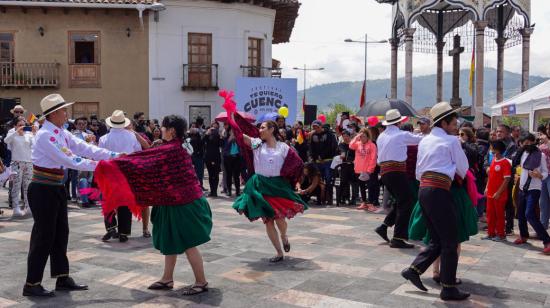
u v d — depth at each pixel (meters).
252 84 19.50
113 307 4.84
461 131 9.07
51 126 5.12
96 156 5.31
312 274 5.96
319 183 12.09
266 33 24.81
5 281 5.66
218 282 5.63
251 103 19.53
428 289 5.43
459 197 5.44
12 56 22.33
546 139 7.80
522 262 6.69
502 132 8.80
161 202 5.04
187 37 23.02
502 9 24.52
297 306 4.88
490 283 5.71
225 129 13.37
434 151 5.11
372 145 11.08
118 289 5.39
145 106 22.92
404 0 22.72
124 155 5.11
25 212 10.52
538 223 7.26
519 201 7.83
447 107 5.18
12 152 10.33
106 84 22.72
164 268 5.96
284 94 19.67
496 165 8.09
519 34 23.30
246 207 6.42
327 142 12.21
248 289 5.39
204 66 23.22
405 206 7.28
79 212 10.64
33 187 5.07
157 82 22.91
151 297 5.13
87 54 23.08
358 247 7.42
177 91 23.11
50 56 22.41
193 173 5.18
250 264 6.41
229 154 13.12
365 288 5.44
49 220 5.10
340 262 6.53
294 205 6.46
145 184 5.01
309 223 9.47
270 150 6.46
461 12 26.81
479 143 10.00
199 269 5.23
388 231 8.68
